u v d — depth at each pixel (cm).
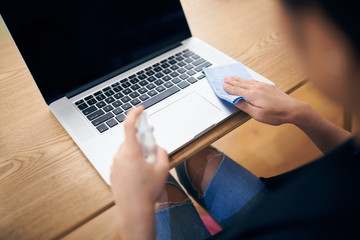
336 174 31
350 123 120
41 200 58
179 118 67
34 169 62
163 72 78
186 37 87
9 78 84
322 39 29
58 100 74
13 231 54
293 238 30
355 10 25
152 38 82
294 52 33
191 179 82
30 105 76
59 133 69
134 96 73
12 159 64
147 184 45
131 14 77
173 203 75
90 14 72
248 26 95
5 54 93
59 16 69
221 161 82
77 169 62
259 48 86
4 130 70
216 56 82
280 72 78
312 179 32
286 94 67
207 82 75
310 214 31
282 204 32
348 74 29
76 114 70
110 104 72
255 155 143
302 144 146
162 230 70
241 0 106
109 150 63
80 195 58
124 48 79
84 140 65
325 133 64
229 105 69
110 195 58
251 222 34
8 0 64
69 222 55
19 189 59
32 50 68
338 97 34
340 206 30
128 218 44
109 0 74
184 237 69
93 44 75
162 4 81
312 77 34
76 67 74
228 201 75
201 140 64
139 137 49
